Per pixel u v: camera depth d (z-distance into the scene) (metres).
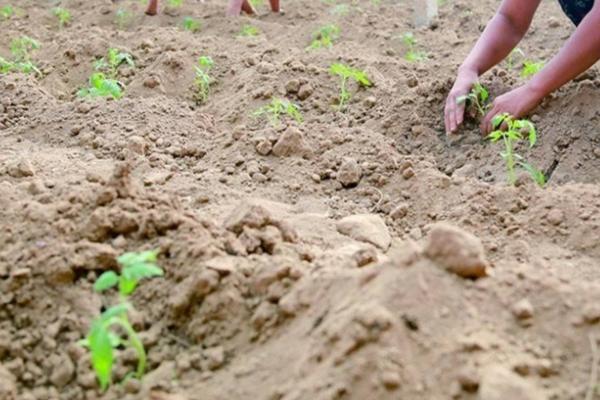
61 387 2.96
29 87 4.24
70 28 5.36
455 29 5.53
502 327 2.88
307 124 3.92
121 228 3.15
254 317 2.99
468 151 3.81
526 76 4.22
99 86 4.13
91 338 2.69
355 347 2.74
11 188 3.36
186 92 4.30
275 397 2.78
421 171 3.64
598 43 3.64
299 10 5.84
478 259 2.93
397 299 2.87
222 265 3.04
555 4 5.82
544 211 3.41
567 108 3.81
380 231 3.40
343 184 3.66
